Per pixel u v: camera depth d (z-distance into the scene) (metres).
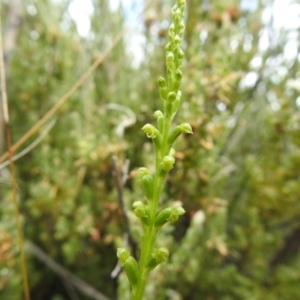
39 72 0.35
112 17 0.35
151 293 0.19
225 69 0.24
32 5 0.37
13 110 0.35
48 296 0.30
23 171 0.31
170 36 0.08
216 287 0.27
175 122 0.24
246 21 0.33
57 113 0.31
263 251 0.29
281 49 0.32
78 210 0.26
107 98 0.31
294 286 0.28
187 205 0.24
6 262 0.24
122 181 0.18
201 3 0.30
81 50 0.32
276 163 0.30
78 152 0.26
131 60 0.37
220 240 0.24
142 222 0.08
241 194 0.30
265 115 0.31
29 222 0.29
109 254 0.28
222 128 0.23
